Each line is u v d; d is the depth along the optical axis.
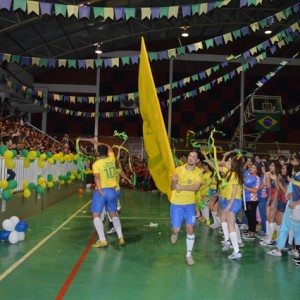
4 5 6.58
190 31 25.56
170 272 5.50
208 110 26.80
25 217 9.97
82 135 26.67
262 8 20.42
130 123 26.73
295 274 5.48
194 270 5.61
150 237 8.01
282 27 23.22
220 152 17.44
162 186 6.05
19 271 5.40
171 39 27.16
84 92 26.80
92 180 22.30
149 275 5.34
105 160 6.96
